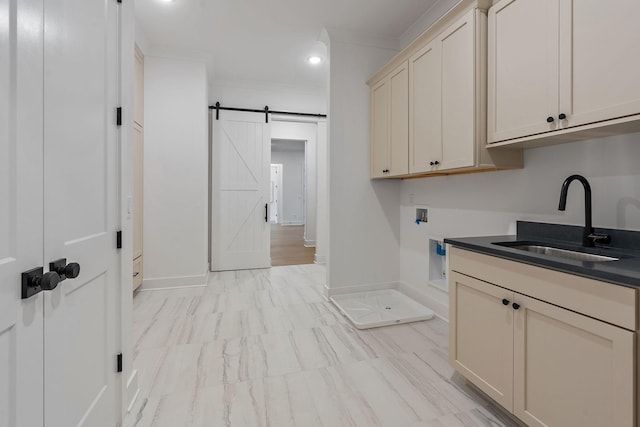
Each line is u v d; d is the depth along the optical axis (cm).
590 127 126
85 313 113
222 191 434
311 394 165
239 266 444
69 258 101
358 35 308
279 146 987
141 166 334
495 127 172
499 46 169
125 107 144
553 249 162
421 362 197
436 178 273
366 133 316
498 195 209
